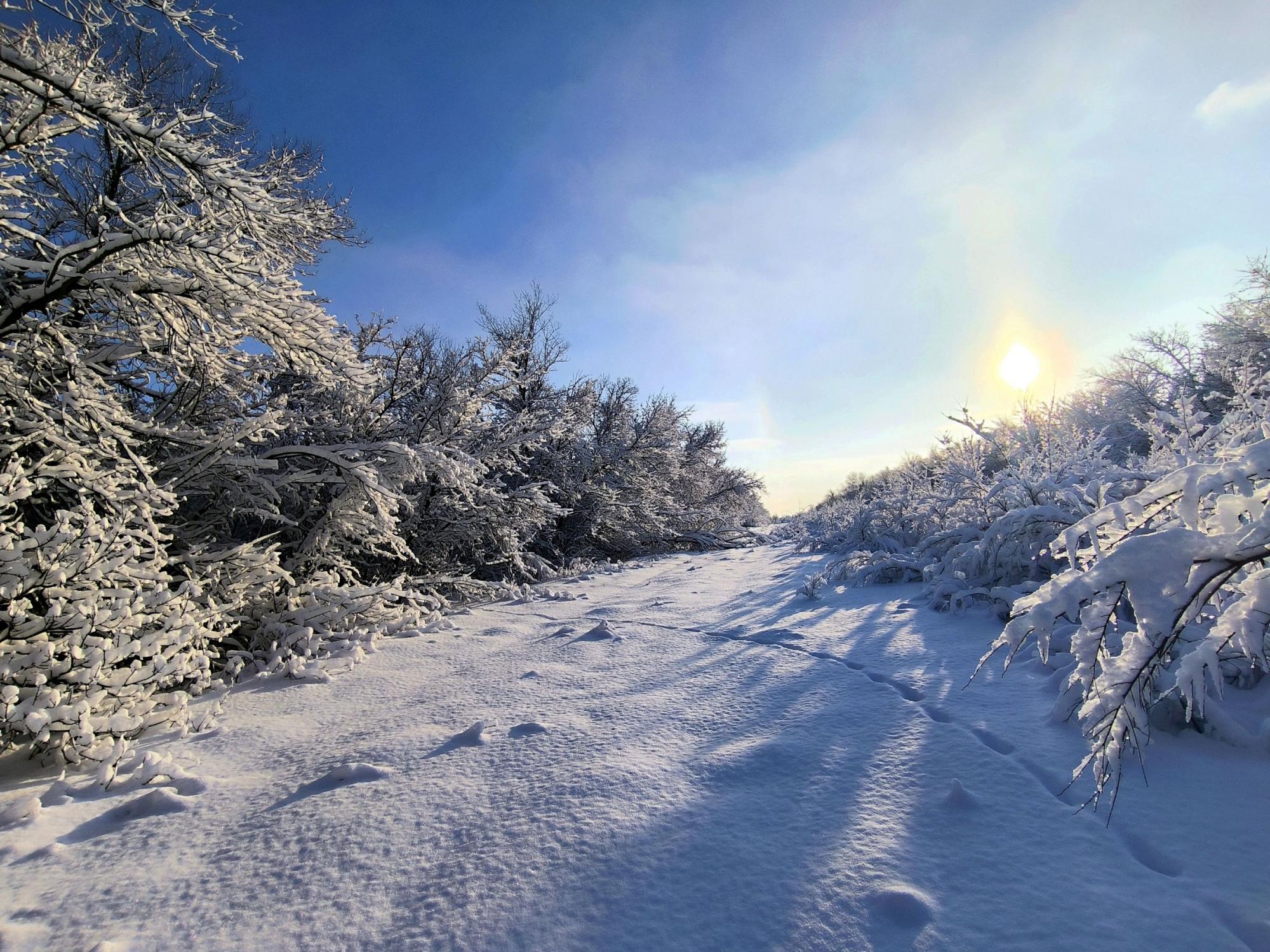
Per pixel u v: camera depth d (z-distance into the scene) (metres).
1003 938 1.49
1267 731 2.26
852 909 1.64
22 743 3.30
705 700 3.43
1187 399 4.66
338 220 7.64
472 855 2.03
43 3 3.26
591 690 3.79
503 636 5.87
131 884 2.02
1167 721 2.46
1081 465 5.23
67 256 3.73
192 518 5.88
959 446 6.87
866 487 19.81
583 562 13.88
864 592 6.56
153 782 2.85
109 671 3.29
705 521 21.89
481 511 9.23
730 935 1.59
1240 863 1.68
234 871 2.07
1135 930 1.48
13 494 3.39
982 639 4.15
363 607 5.80
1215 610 2.16
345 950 1.65
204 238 3.75
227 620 4.79
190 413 5.69
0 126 3.41
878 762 2.46
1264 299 10.35
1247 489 1.58
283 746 3.24
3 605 3.22
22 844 2.30
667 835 2.05
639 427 17.98
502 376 9.66
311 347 4.50
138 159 3.56
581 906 1.74
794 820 2.09
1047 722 2.67
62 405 4.18
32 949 1.73
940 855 1.84
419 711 3.62
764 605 6.37
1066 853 1.80
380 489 5.66
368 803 2.46
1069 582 1.61
